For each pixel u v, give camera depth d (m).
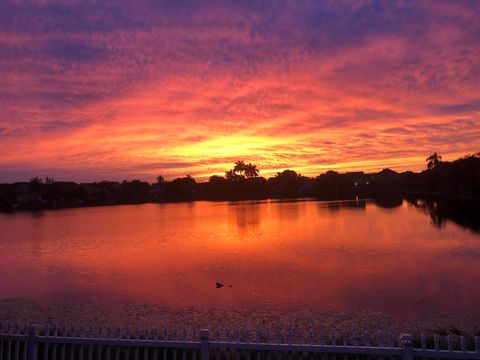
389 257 29.69
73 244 45.59
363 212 84.12
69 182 194.50
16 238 53.53
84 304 18.98
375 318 15.56
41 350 9.14
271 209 111.06
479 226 47.09
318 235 46.31
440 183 156.12
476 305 16.92
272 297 19.41
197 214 99.12
